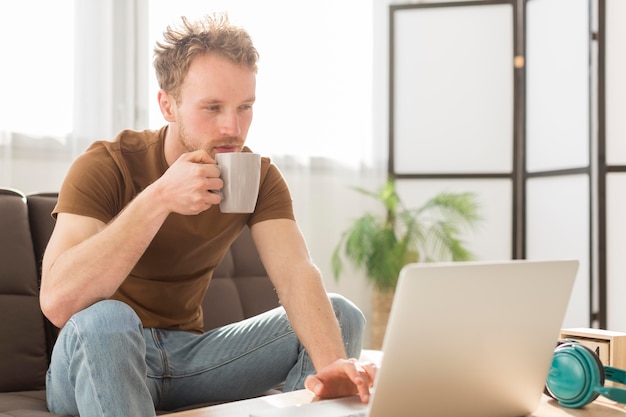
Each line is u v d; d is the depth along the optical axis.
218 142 1.58
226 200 1.35
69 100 3.24
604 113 3.38
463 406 1.09
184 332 1.75
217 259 1.81
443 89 3.89
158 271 1.72
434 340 1.00
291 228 1.76
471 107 3.86
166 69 1.62
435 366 1.02
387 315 3.76
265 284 2.25
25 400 1.68
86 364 1.28
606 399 1.36
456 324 1.02
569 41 3.48
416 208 3.94
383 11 4.01
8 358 1.78
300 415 1.11
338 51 3.92
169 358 1.66
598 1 3.38
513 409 1.17
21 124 3.13
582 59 3.40
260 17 3.72
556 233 3.60
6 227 1.85
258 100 3.74
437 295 0.98
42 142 3.17
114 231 1.42
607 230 3.38
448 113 3.89
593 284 3.39
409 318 0.97
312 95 3.85
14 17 3.12
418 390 1.02
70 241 1.51
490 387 1.11
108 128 3.32
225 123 1.57
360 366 1.28
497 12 3.82
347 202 3.96
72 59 3.24
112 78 3.34
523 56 3.78
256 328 1.70
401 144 3.95
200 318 1.85
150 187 1.41
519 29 3.79
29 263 1.86
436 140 3.90
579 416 1.21
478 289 1.02
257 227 1.76
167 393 1.66
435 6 3.89
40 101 3.17
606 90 3.38
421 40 3.92
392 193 3.82
